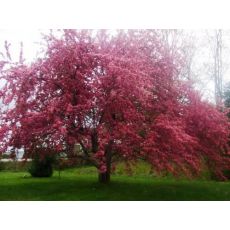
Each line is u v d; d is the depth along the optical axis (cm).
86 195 1084
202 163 1301
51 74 1076
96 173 1900
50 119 987
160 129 1043
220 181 1588
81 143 1088
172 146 1052
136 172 1688
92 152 1127
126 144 1062
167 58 1245
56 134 983
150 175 1652
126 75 955
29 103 1062
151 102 1138
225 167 1331
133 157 1157
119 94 996
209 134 1166
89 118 1099
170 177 1609
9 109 1068
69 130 1030
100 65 1059
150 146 1028
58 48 1063
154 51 1273
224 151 1296
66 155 1227
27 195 1104
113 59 1012
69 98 1027
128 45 1176
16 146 1086
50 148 1167
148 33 1284
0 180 1555
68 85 1055
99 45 1120
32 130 1007
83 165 2091
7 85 1056
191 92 1223
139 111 1117
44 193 1138
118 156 1255
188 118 1162
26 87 1030
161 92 1176
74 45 1057
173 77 1260
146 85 998
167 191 1186
